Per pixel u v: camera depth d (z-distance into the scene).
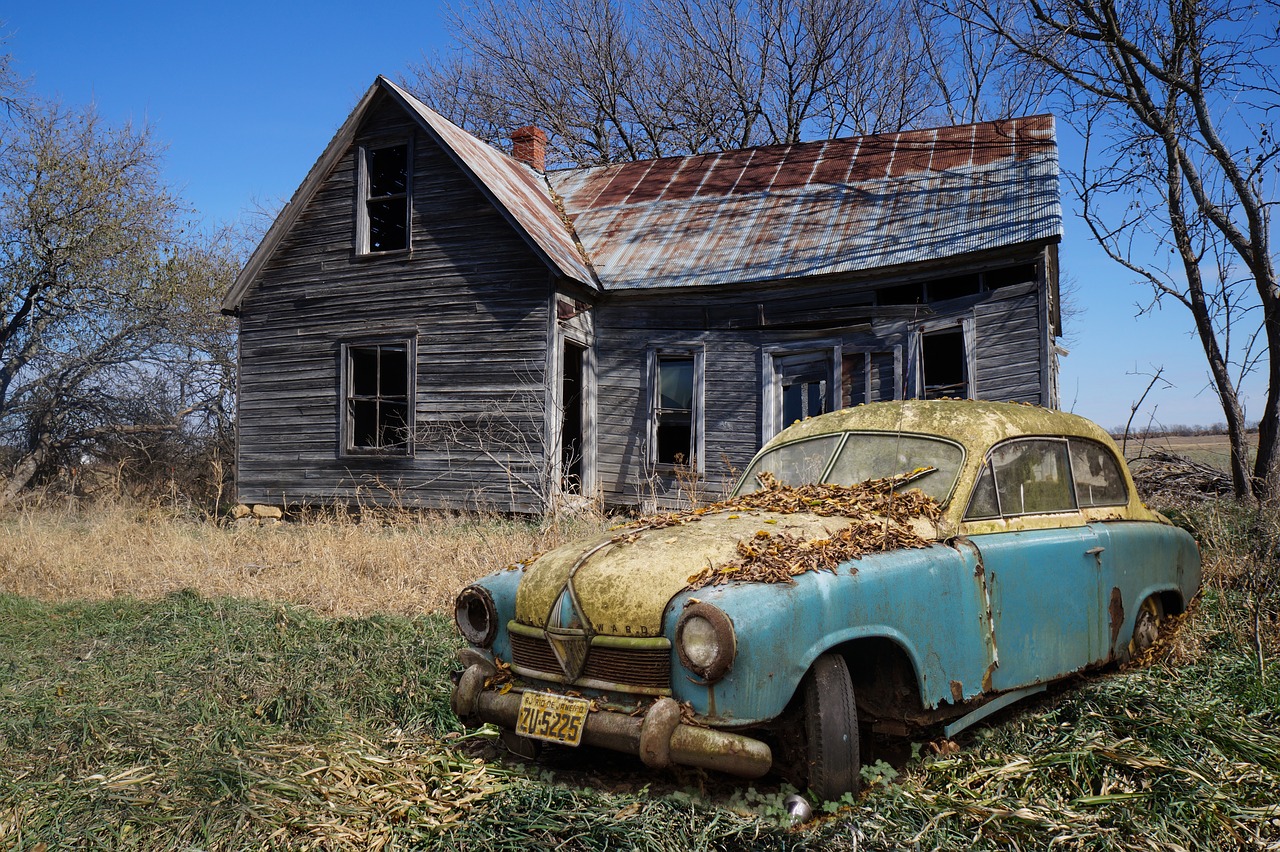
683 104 30.23
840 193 14.56
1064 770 3.82
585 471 13.98
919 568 3.97
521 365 13.48
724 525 4.30
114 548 11.01
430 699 5.05
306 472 14.91
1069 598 4.64
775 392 13.20
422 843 3.44
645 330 14.01
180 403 22.45
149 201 21.30
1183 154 12.73
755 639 3.44
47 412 20.50
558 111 30.95
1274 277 11.83
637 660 3.69
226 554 10.30
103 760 4.28
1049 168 12.94
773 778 3.95
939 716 3.98
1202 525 8.01
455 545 9.35
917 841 3.27
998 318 11.66
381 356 18.08
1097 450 5.38
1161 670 5.01
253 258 15.19
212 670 5.71
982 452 4.58
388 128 14.71
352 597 7.88
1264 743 4.02
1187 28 12.22
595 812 3.52
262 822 3.56
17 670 5.95
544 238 13.42
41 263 20.38
